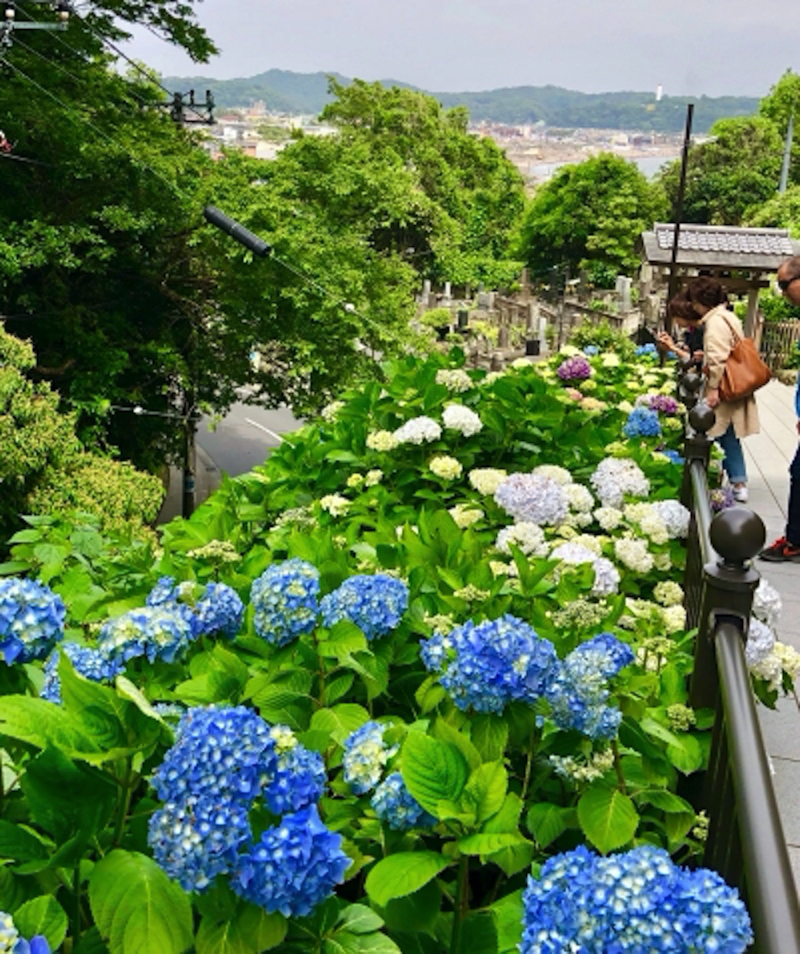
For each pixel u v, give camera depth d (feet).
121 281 50.44
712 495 15.06
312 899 4.63
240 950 4.68
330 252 47.75
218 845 4.48
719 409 19.20
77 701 5.20
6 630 5.79
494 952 5.74
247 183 47.73
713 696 7.99
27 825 5.58
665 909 4.27
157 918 4.71
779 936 3.93
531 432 15.52
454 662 6.31
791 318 60.80
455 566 9.87
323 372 46.57
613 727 6.33
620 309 84.94
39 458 30.99
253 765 4.66
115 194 45.34
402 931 5.73
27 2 42.27
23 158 41.45
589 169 147.13
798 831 8.64
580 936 4.37
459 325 84.02
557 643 7.93
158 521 58.80
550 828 6.59
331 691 7.49
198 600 8.02
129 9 49.60
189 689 6.98
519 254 155.94
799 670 9.04
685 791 8.04
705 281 19.85
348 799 6.33
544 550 10.94
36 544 11.77
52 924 4.59
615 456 15.28
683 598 11.33
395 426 15.76
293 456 15.21
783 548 16.70
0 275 40.04
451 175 149.79
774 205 104.78
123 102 49.49
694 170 150.61
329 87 151.43
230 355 51.57
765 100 170.19
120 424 51.49
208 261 48.03
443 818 5.31
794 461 16.38
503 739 6.36
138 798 5.95
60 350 47.09
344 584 7.77
